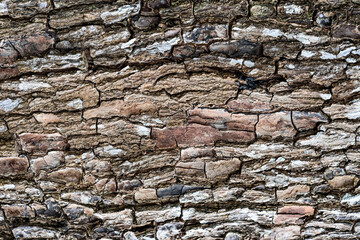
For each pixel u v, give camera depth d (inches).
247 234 38.7
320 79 37.5
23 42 37.4
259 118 37.9
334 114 37.7
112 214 38.5
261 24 37.3
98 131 38.0
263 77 37.6
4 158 38.2
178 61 37.5
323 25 37.2
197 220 38.6
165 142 38.1
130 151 38.2
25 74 37.6
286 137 38.0
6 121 37.9
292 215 38.5
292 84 37.6
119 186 38.4
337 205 38.4
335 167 38.1
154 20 37.3
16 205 38.6
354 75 37.4
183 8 37.2
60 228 38.8
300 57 37.4
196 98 37.7
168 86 37.7
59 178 38.4
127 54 37.5
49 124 37.9
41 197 38.5
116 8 37.2
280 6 37.1
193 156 38.2
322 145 37.9
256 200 38.4
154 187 38.4
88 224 38.7
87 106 37.8
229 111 37.9
